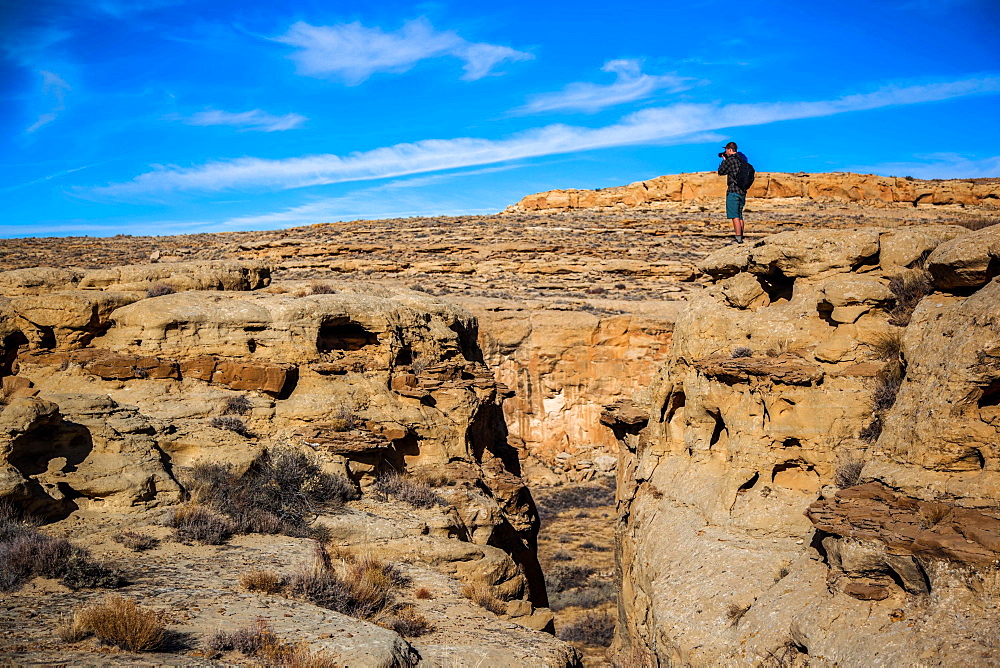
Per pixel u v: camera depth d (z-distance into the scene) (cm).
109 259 7619
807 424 1484
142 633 903
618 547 2269
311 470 1684
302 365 1916
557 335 5625
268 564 1316
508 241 8281
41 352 1805
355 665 938
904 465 1127
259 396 1841
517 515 2205
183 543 1354
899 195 9888
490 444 2448
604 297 6575
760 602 1173
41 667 794
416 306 2436
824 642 986
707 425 1769
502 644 1198
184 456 1616
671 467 1902
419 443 1981
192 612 1049
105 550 1266
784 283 1770
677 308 5953
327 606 1186
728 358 1684
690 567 1436
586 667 2136
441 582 1453
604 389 5616
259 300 2005
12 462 1313
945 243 1337
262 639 962
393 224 9856
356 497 1731
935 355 1169
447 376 2200
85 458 1438
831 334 1563
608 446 5556
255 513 1518
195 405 1745
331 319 2022
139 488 1425
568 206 10600
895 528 998
